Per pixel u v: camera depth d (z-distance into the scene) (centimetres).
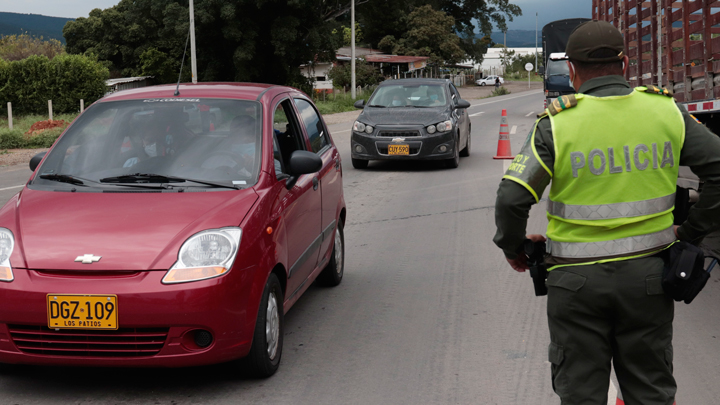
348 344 439
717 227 246
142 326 341
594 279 238
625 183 237
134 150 440
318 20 4506
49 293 340
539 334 451
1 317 347
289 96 528
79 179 423
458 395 362
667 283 233
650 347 241
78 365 349
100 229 363
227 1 4141
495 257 656
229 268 352
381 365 404
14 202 407
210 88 491
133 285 340
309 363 409
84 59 3556
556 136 239
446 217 851
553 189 247
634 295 236
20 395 365
